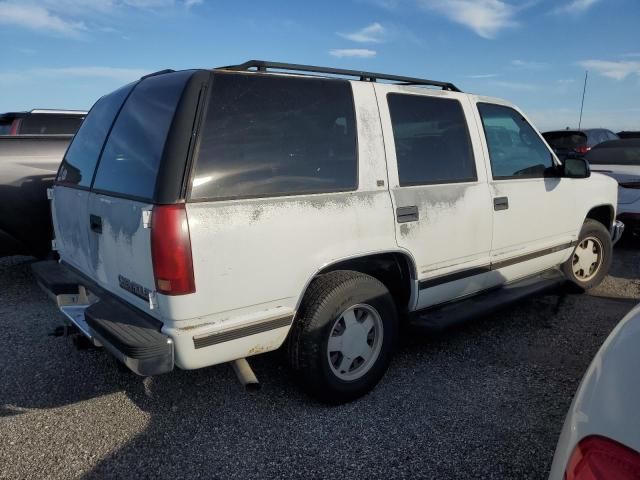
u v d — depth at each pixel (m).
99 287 3.35
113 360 3.99
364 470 2.75
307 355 3.11
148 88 3.16
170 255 2.54
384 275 3.71
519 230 4.34
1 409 3.33
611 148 8.39
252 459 2.84
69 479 2.68
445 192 3.71
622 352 1.67
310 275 3.02
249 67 3.06
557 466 1.59
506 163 4.27
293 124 3.04
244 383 2.86
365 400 3.42
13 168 5.45
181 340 2.64
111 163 3.16
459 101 4.02
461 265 3.90
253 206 2.78
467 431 3.08
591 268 5.54
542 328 4.65
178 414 3.27
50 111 8.07
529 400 3.42
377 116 3.43
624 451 1.38
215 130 2.74
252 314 2.84
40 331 4.54
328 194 3.11
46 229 5.64
